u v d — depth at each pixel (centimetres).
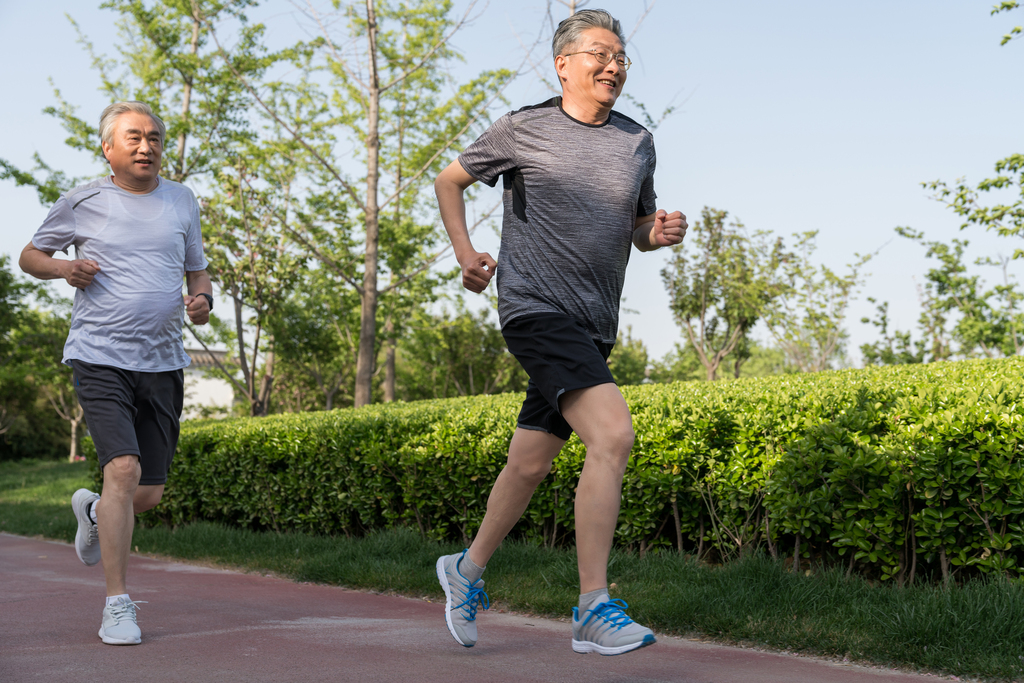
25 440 3819
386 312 1944
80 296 306
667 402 482
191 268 340
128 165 311
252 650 275
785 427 399
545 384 220
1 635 298
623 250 232
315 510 593
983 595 295
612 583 384
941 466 333
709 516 443
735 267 2105
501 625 335
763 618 316
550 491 474
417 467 528
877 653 274
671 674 255
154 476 316
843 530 364
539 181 228
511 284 229
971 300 1933
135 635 282
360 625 327
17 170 1625
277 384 3228
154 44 1686
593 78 232
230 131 1656
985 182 1094
